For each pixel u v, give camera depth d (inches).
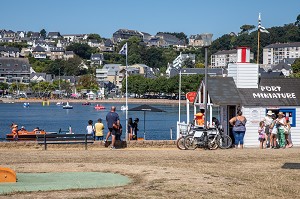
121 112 5620.1
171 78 7623.0
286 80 1227.2
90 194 554.6
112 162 820.6
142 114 5123.0
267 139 1128.2
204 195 561.0
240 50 1214.3
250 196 565.0
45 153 959.6
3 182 637.9
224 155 917.2
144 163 806.5
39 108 6761.8
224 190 590.2
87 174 703.1
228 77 1207.6
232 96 1171.3
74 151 1000.9
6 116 4945.9
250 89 1193.4
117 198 537.3
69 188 593.9
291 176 698.8
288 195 581.6
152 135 2645.2
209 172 716.7
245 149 1058.1
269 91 1196.5
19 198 529.0
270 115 1129.4
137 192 567.8
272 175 703.1
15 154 940.0
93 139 1111.6
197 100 1266.0
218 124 1146.0
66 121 4224.9
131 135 1316.4
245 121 1109.7
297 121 1195.3
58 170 735.1
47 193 560.1
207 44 1140.5
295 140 1194.6
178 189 586.9
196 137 1072.8
